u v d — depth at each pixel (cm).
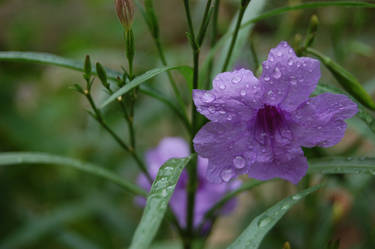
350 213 41
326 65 31
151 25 32
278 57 28
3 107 53
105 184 53
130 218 51
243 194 56
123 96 32
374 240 40
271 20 51
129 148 33
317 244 38
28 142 53
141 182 39
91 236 52
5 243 44
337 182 37
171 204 37
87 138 54
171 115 54
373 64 58
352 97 31
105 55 56
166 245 41
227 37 33
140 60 53
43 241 50
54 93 63
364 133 35
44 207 55
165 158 39
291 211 44
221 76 28
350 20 43
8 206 50
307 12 45
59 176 55
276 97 28
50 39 71
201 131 28
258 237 27
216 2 33
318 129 28
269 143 29
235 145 28
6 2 70
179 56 55
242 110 28
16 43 67
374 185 43
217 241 51
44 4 71
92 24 67
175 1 86
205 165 38
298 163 29
